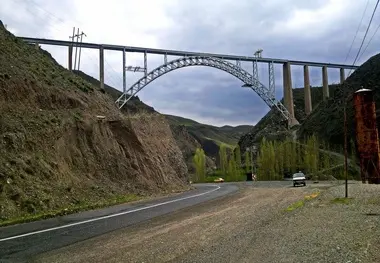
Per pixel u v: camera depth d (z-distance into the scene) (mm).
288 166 96438
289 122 121250
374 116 19312
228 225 14461
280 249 9641
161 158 41875
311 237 11188
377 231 11969
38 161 22297
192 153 166250
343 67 131125
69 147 26953
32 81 28516
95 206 21406
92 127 30344
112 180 29094
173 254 9664
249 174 92562
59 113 28688
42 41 69875
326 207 19969
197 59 97000
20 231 13320
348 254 8820
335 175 82625
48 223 15375
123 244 10969
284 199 27188
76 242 11289
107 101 40562
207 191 40281
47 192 20469
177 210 20406
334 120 112062
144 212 19422
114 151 31875
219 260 8781
